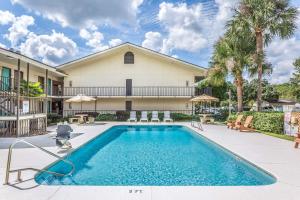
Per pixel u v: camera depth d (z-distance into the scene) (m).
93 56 25.34
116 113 24.34
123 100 26.34
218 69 20.62
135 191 4.75
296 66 38.44
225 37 19.95
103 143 12.50
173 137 14.90
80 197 4.46
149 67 26.39
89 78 26.48
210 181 6.24
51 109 25.77
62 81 26.98
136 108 26.31
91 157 9.04
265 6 16.56
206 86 28.95
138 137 14.88
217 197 4.48
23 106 12.80
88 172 6.95
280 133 13.87
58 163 7.17
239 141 10.91
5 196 4.49
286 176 5.71
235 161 8.24
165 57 25.00
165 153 9.84
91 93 26.14
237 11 18.12
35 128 13.73
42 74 23.09
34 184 5.10
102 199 4.38
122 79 26.39
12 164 6.61
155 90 26.20
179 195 4.57
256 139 11.52
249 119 15.16
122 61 26.47
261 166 6.58
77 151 9.16
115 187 4.95
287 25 16.50
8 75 17.28
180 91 26.14
